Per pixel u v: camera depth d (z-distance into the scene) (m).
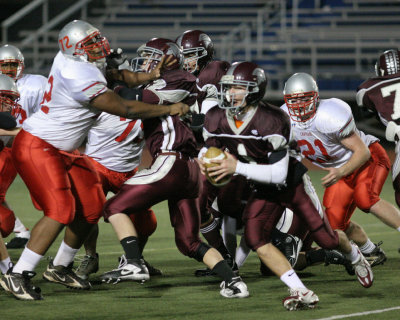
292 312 12.77
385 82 17.59
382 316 12.41
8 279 13.76
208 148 13.51
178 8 63.72
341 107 15.70
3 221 16.91
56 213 13.73
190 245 14.21
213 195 16.86
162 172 13.93
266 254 13.39
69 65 13.42
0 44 54.44
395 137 17.16
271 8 61.56
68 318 12.34
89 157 16.50
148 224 16.27
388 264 18.08
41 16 61.44
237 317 12.39
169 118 14.20
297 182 13.83
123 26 62.09
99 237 22.56
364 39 56.47
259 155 13.53
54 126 13.72
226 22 60.81
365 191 17.27
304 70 54.44
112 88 14.66
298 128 16.19
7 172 17.88
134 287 15.25
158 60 15.11
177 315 12.57
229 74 13.17
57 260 14.93
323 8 60.50
